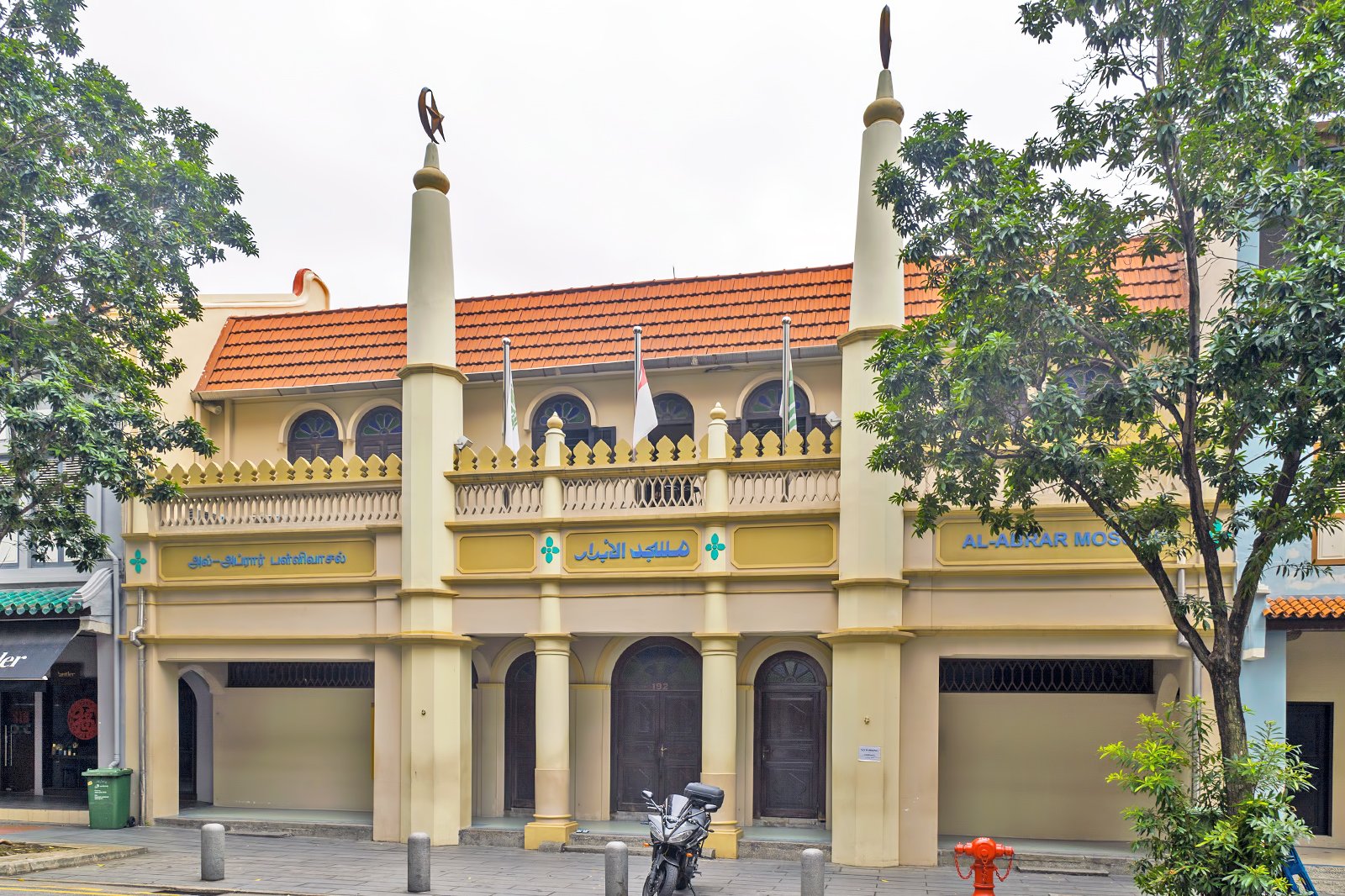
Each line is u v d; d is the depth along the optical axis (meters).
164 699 18.75
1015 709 17.17
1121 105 10.77
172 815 18.66
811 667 17.59
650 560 16.69
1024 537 15.02
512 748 18.77
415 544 17.20
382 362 20.41
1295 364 9.32
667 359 18.61
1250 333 9.38
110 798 18.03
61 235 15.22
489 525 17.30
